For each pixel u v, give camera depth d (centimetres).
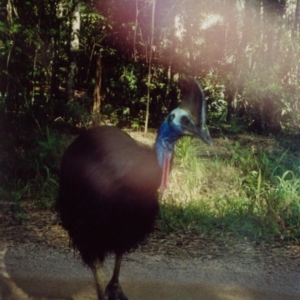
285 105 1341
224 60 1373
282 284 596
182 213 771
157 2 1339
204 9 1356
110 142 464
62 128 1163
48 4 1242
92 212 458
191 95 443
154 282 585
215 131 1297
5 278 580
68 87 1268
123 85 1359
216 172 944
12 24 1160
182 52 1366
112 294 488
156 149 445
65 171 493
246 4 1359
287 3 1416
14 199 820
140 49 1360
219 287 581
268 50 1359
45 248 663
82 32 1358
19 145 1006
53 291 556
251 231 734
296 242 716
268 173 927
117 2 1344
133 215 447
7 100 1166
